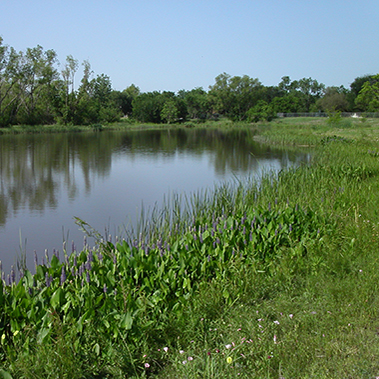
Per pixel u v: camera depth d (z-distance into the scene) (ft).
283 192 32.91
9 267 24.91
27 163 70.13
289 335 11.84
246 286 15.20
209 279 16.31
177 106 272.72
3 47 149.38
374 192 31.71
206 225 21.16
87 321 11.86
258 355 11.11
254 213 21.70
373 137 96.12
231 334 12.16
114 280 13.96
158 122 275.18
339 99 260.83
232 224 20.15
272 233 19.80
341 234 21.56
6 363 10.59
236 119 282.36
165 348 11.28
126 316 11.61
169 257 16.48
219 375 10.06
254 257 18.34
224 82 286.66
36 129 155.94
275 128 169.17
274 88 398.62
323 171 41.42
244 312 13.60
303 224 21.50
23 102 171.73
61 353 10.38
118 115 255.50
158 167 67.10
